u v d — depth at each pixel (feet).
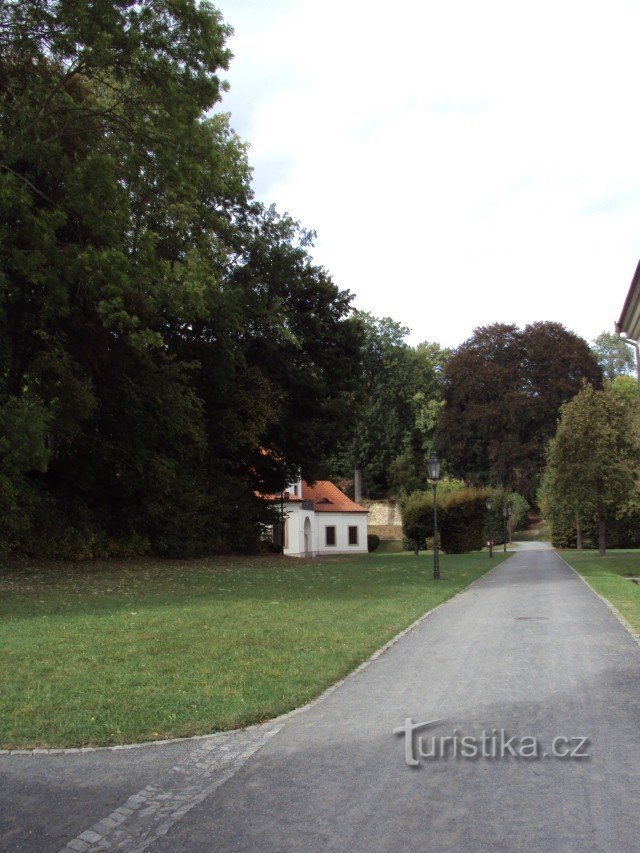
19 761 17.25
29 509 73.31
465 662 27.86
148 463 86.99
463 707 21.21
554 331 214.90
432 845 12.37
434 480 68.85
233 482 112.06
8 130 56.54
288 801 14.49
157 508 90.89
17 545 72.90
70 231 65.36
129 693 22.85
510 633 34.91
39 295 66.23
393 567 89.35
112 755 17.61
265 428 108.17
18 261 54.65
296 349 111.04
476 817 13.44
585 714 20.13
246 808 14.23
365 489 269.44
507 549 175.94
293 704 21.83
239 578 69.62
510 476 214.69
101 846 12.83
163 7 59.57
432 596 52.03
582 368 209.56
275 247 105.50
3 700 22.07
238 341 105.50
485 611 43.80
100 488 87.56
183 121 60.08
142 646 30.71
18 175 54.65
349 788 15.08
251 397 105.29
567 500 117.70
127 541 88.89
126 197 61.87
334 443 119.55
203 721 19.93
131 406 82.99
